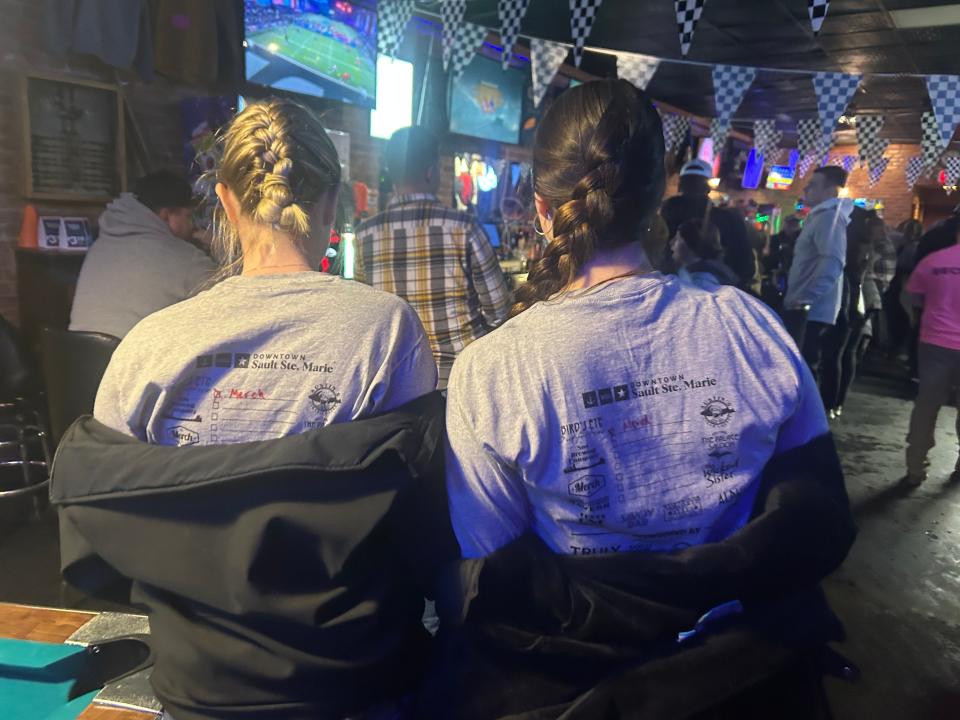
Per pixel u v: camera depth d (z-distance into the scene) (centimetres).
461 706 73
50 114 316
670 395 70
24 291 317
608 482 70
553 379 69
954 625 243
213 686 73
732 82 396
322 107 432
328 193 85
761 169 1092
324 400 74
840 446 437
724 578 68
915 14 465
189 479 69
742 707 70
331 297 78
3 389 266
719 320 73
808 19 480
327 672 72
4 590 232
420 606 85
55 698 98
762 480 74
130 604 86
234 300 77
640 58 422
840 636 76
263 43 380
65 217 328
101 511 72
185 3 334
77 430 78
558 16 498
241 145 79
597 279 75
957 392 364
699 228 262
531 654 70
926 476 382
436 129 542
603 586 69
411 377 79
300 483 69
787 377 72
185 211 251
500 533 73
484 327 221
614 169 72
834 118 369
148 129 360
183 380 74
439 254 208
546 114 80
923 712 197
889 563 286
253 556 67
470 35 358
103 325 228
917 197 1144
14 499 296
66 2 301
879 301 530
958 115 333
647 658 69
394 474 71
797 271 411
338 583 72
